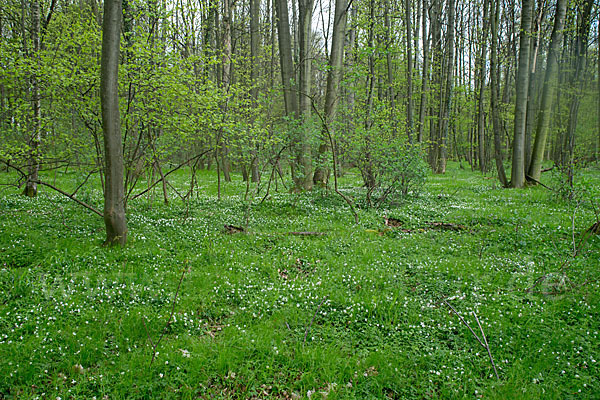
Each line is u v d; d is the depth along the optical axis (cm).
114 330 498
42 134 1184
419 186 1528
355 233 968
